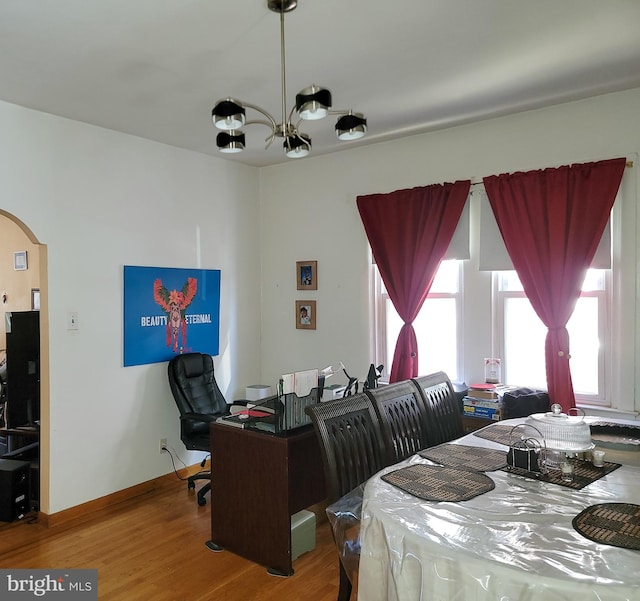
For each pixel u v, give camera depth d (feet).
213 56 8.37
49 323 10.89
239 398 15.38
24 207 10.49
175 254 13.52
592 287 10.99
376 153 13.62
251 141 13.16
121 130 12.12
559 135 10.96
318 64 8.75
